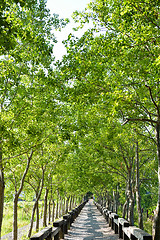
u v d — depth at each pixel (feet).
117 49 23.93
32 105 30.30
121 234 31.27
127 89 29.19
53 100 32.60
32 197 71.10
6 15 19.35
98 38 26.58
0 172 29.30
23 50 26.03
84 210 123.44
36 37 23.12
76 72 26.02
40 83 29.50
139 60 22.94
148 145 43.75
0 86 25.26
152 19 20.18
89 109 35.91
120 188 86.79
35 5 25.52
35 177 56.34
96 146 45.78
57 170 61.05
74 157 65.36
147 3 19.16
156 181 55.26
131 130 38.70
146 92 25.72
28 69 28.43
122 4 21.79
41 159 46.98
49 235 21.13
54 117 32.55
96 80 26.35
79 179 75.31
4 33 13.10
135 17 20.92
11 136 25.12
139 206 39.37
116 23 23.66
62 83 27.96
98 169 59.36
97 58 26.35
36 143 31.86
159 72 20.67
